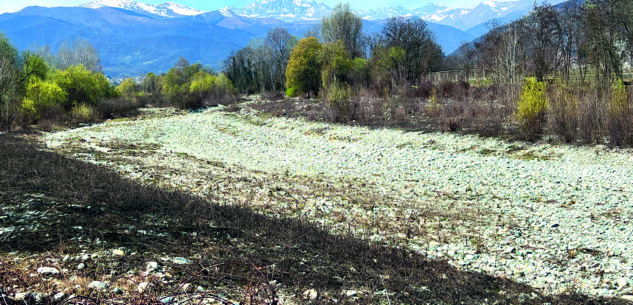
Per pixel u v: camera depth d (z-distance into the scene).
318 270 8.42
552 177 18.89
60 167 14.96
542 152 23.45
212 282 7.09
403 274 8.88
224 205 12.99
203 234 9.70
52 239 8.15
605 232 12.29
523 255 10.98
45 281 6.48
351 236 11.34
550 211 14.62
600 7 37.47
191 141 32.78
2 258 7.13
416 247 11.43
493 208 15.37
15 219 8.95
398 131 31.47
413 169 22.25
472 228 13.09
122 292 6.31
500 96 37.94
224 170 21.38
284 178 20.12
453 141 27.39
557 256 10.85
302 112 43.00
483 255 10.97
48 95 44.12
